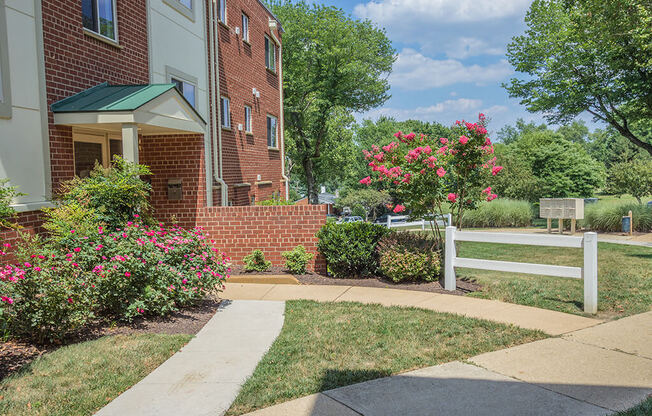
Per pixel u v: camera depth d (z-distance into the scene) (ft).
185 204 34.47
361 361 15.81
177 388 13.87
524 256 40.73
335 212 250.57
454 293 26.50
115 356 16.15
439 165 28.96
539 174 150.00
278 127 69.62
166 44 37.78
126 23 32.71
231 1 51.72
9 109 23.13
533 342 17.53
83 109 25.64
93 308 20.27
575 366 15.05
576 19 64.44
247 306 23.71
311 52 116.37
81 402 12.80
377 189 227.40
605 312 21.91
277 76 69.36
